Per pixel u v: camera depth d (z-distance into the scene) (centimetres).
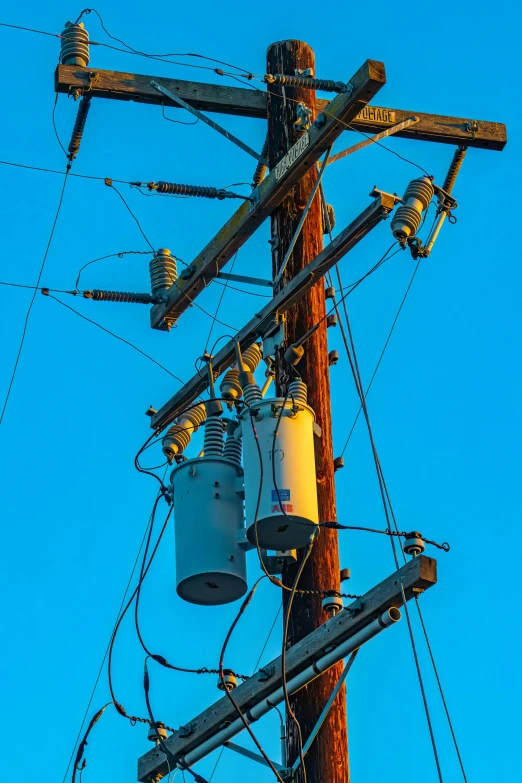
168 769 1234
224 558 1179
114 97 1336
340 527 1123
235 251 1329
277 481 1131
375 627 1067
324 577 1183
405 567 1056
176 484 1212
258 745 1094
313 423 1173
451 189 1288
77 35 1319
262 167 1391
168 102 1366
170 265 1377
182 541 1193
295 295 1236
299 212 1319
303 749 1127
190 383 1312
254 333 1274
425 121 1411
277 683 1133
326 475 1221
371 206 1159
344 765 1125
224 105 1391
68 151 1322
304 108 1265
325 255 1202
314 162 1258
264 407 1153
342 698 1148
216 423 1234
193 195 1302
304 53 1402
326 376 1263
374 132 1404
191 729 1198
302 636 1159
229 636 1105
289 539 1142
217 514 1191
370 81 1179
